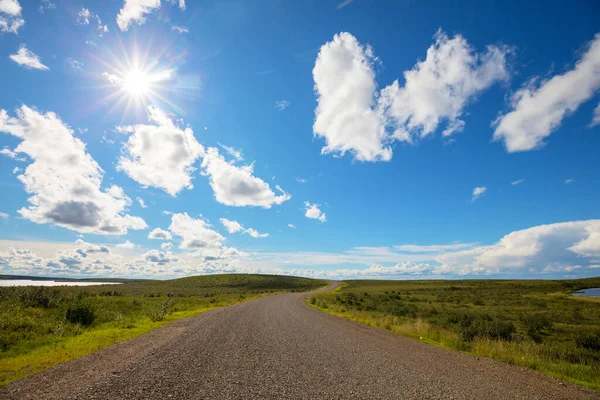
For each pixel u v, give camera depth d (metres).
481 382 6.12
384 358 8.12
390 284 123.94
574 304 36.16
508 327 14.84
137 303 26.59
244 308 24.86
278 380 5.87
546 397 5.36
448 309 31.22
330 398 4.98
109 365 6.63
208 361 7.25
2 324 11.12
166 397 4.74
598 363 8.94
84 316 14.98
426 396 5.20
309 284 133.38
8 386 5.12
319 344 9.95
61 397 4.62
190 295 58.31
